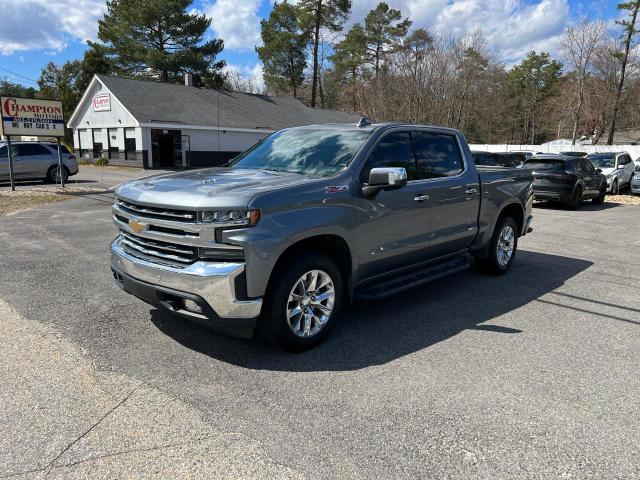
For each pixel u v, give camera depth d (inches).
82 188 671.1
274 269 153.3
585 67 1851.6
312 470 104.7
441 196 212.2
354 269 176.7
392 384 143.3
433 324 194.5
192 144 1248.8
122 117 1218.0
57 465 104.2
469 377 149.0
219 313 143.8
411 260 205.6
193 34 1654.8
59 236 341.7
